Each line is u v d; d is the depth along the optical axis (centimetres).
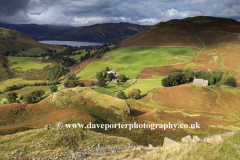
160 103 10194
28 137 2422
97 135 3067
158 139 4316
